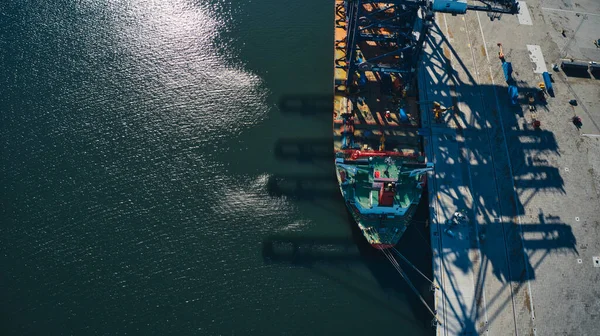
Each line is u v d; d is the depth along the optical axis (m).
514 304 61.50
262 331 59.59
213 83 77.38
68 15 83.62
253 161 71.00
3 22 82.62
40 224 66.25
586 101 77.06
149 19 83.25
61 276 62.88
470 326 60.03
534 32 83.44
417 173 64.69
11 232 65.69
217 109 75.12
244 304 61.12
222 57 79.75
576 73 79.88
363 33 74.19
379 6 77.19
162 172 70.00
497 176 69.81
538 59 80.62
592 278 63.59
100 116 74.25
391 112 70.69
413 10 66.62
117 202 67.81
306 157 71.31
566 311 61.44
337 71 73.38
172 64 79.00
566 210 67.88
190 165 70.56
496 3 66.81
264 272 63.16
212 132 73.19
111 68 78.56
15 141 72.19
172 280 62.50
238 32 82.19
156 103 75.50
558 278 63.38
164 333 59.53
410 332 59.91
